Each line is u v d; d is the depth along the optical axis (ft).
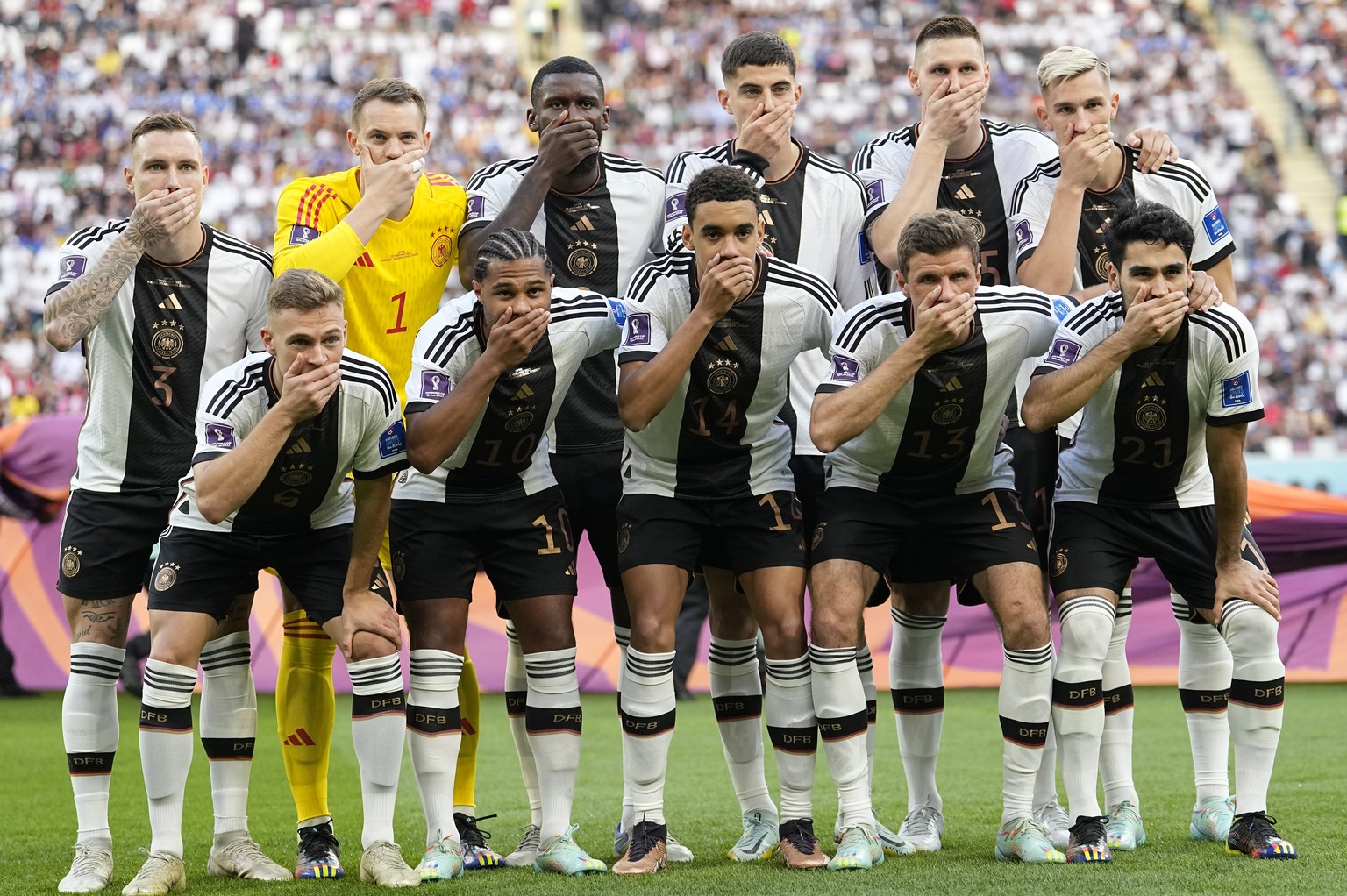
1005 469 20.29
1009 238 23.11
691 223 18.24
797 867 18.76
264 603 46.88
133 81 120.37
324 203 21.67
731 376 18.97
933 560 20.21
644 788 19.19
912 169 21.71
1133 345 18.26
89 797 19.39
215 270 20.36
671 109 125.29
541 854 19.16
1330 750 30.89
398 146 21.38
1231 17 135.33
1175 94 124.16
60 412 85.35
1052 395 18.78
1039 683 19.01
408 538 19.17
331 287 17.38
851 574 19.34
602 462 21.48
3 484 47.03
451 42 133.49
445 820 18.86
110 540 19.80
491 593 46.80
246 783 20.07
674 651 19.27
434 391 18.51
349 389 17.92
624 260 22.11
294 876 19.33
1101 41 132.16
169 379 20.06
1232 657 19.54
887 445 19.25
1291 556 44.73
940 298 17.98
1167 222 18.07
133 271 19.92
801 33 134.10
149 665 18.47
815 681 19.20
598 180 22.07
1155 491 19.74
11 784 29.86
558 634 19.16
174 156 19.80
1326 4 134.21
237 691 19.81
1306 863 18.28
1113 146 22.40
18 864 20.95
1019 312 18.97
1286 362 94.68
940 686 21.29
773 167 21.84
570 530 20.02
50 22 124.77
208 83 121.39
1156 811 23.71
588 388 21.52
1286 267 104.53
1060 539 20.02
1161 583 45.19
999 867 18.35
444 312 18.99
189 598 18.58
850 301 22.56
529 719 19.31
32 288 98.17
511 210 20.86
